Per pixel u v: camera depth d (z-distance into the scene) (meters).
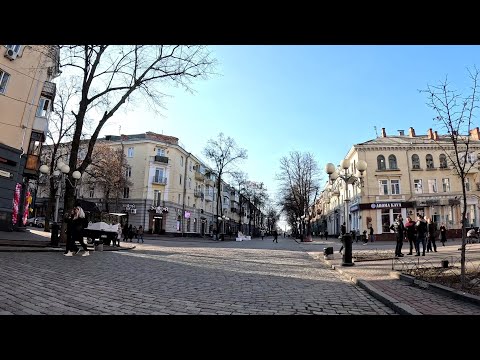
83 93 17.30
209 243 36.50
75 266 9.41
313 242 42.50
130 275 8.53
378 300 6.50
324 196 82.25
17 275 7.11
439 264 11.21
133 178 51.50
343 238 12.43
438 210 41.31
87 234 19.00
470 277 8.12
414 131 48.00
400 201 41.84
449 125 7.98
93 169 42.06
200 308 5.41
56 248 13.77
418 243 14.74
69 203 17.14
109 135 55.03
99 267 9.66
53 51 18.17
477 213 40.47
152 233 50.34
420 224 14.75
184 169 58.41
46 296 5.50
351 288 8.01
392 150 43.31
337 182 63.28
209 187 73.25
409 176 42.44
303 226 51.78
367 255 16.20
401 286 7.61
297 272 10.93
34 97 22.22
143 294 6.24
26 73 21.64
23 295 5.43
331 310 5.59
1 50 20.00
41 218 47.97
